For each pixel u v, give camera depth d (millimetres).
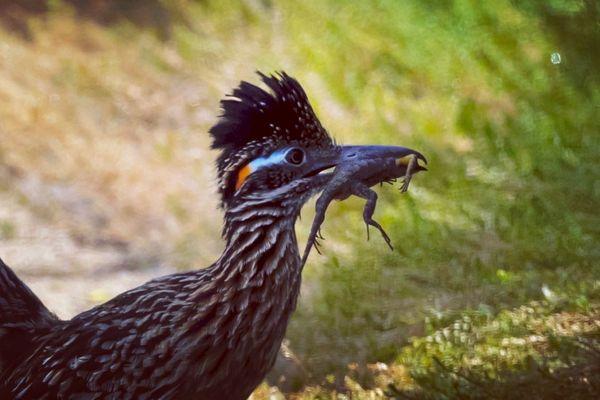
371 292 12297
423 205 14414
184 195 16375
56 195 16453
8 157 17359
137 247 15102
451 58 19047
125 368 8391
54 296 13820
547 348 10445
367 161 8641
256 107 8547
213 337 8359
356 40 19969
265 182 8539
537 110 16734
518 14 19250
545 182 14297
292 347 11477
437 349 10828
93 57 20516
